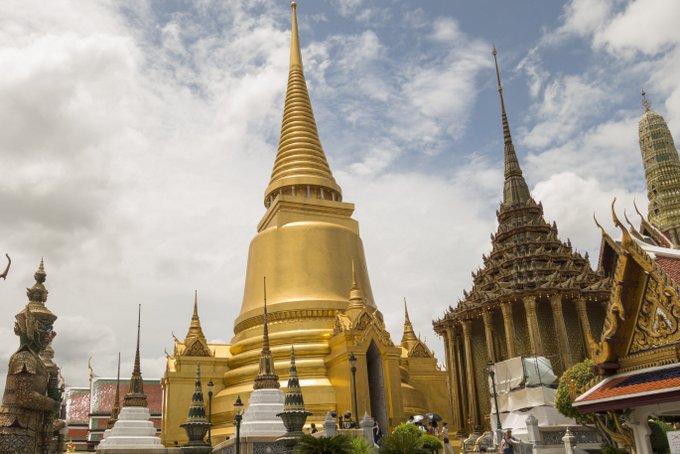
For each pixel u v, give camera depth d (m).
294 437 30.02
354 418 40.22
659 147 73.50
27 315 27.95
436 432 42.09
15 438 26.17
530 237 57.00
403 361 51.97
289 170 58.69
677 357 13.13
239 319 53.44
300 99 63.59
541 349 48.72
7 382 26.89
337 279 52.44
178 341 50.53
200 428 34.59
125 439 40.12
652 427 20.52
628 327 14.38
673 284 13.20
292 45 67.69
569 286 50.75
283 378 45.91
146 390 97.81
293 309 49.81
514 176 61.78
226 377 48.59
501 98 65.69
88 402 99.88
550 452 31.42
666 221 70.19
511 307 51.56
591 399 14.33
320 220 55.88
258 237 55.44
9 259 27.83
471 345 54.94
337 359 45.09
